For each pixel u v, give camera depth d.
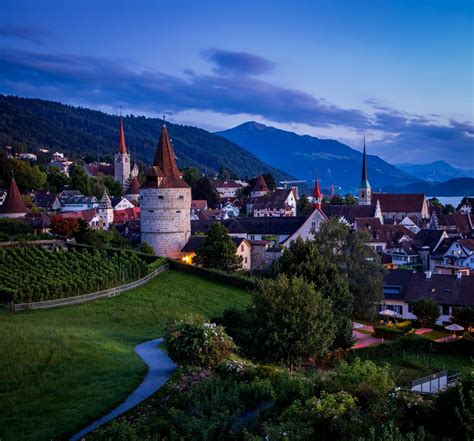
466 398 24.08
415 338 66.50
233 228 130.12
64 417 32.44
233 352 50.78
